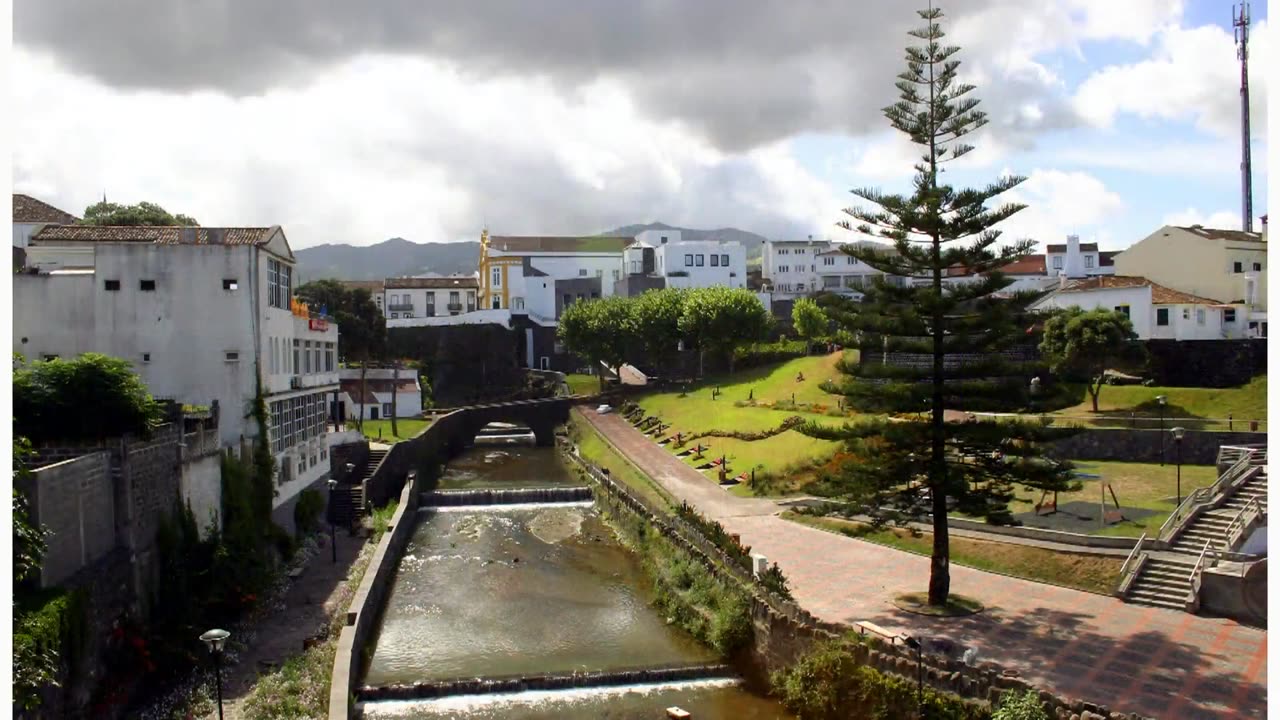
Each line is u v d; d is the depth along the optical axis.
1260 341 52.31
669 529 41.94
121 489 27.67
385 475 58.31
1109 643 26.77
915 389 30.30
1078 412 50.81
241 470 37.53
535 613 36.88
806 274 144.38
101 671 25.28
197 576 32.09
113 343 39.28
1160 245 69.44
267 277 41.00
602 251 139.75
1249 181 77.88
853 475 31.27
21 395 27.84
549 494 59.50
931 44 30.59
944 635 27.70
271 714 25.41
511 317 116.81
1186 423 46.06
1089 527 35.56
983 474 30.84
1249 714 22.09
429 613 36.97
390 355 109.25
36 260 41.88
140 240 41.78
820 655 26.83
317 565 41.47
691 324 90.00
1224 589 28.84
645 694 28.89
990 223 29.94
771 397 74.81
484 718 27.25
